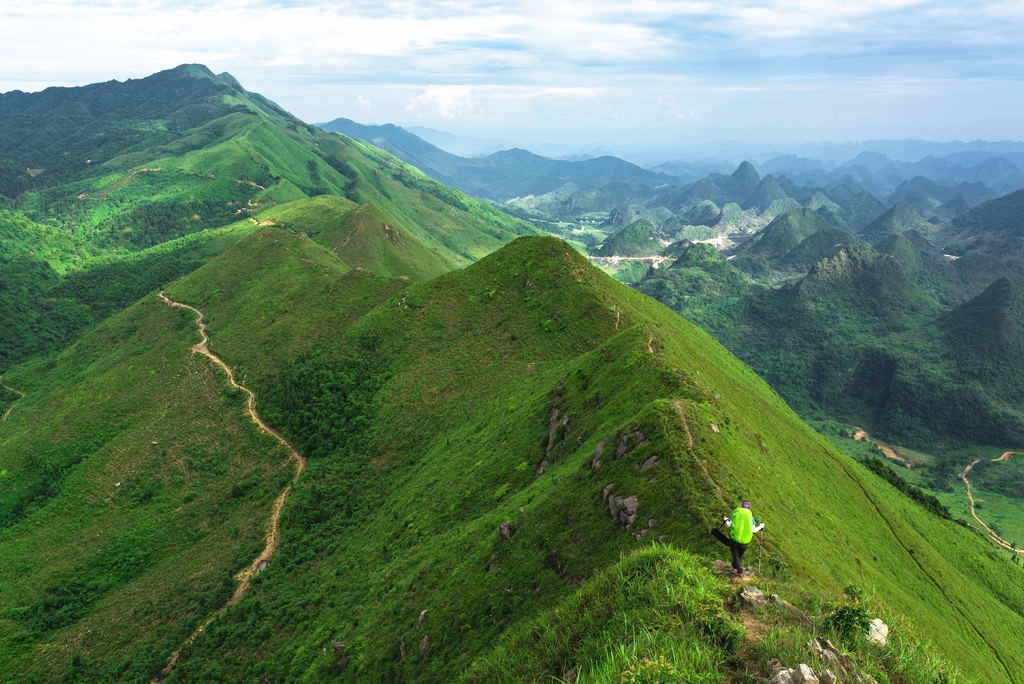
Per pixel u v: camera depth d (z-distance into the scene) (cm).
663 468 4291
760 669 1822
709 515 3700
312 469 11288
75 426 13900
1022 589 10656
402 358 13125
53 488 12500
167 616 8731
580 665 2212
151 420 13900
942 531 11469
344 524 9625
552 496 5122
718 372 9488
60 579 10000
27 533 11144
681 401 5256
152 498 11744
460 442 9775
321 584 8025
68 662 8369
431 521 7762
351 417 12231
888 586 5628
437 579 5784
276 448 12356
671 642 1950
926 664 1931
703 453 4428
